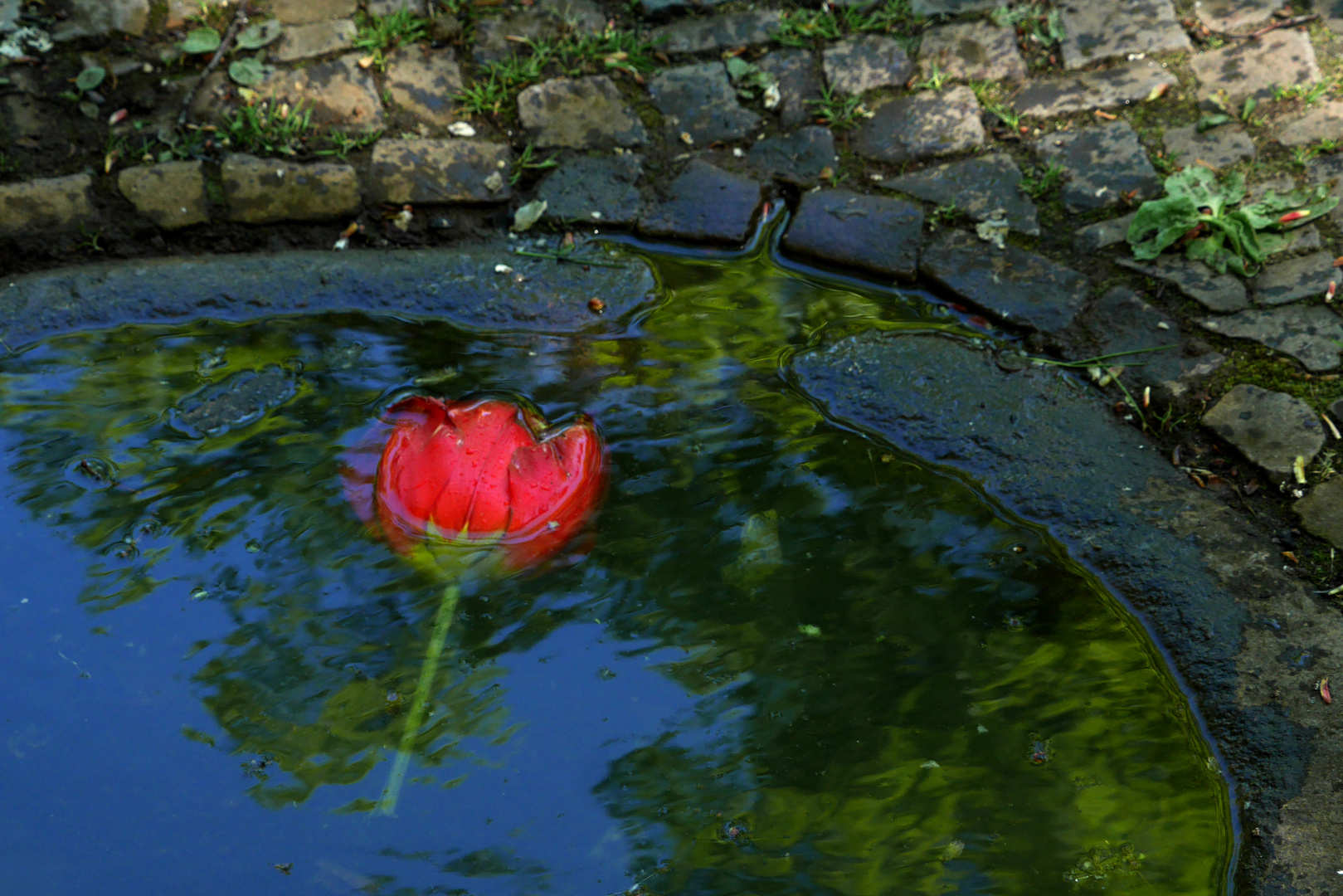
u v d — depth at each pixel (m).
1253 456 2.49
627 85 3.44
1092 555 2.35
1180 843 1.82
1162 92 3.24
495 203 3.22
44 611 2.11
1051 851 1.79
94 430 2.53
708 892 1.71
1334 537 2.32
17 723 1.92
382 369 2.75
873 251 3.06
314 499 2.34
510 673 2.03
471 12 3.54
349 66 3.39
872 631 2.15
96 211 3.13
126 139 3.23
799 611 2.19
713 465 2.49
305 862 1.73
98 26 3.38
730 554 2.28
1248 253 2.85
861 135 3.32
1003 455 2.56
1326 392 2.56
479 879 1.72
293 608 2.12
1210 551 2.33
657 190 3.24
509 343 2.86
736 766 1.90
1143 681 2.10
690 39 3.54
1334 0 3.35
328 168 3.21
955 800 1.87
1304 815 1.88
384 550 2.22
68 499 2.34
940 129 3.28
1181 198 2.87
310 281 3.01
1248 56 3.27
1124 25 3.41
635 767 1.90
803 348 2.84
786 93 3.42
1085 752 1.96
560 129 3.34
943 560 2.31
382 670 2.03
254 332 2.89
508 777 1.87
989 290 2.94
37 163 3.18
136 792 1.83
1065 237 3.02
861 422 2.65
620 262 3.09
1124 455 2.54
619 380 2.72
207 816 1.79
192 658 2.03
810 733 1.96
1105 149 3.15
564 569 2.23
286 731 1.92
